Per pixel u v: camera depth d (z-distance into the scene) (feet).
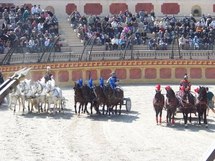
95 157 79.36
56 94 119.34
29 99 119.34
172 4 215.10
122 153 81.97
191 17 196.24
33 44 169.89
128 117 116.88
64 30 190.49
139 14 198.80
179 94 104.83
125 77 179.42
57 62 170.30
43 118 114.01
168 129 102.47
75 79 173.99
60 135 95.96
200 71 181.16
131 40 181.06
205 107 104.17
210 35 183.73
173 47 181.68
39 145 87.51
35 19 182.91
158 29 189.78
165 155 80.43
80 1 212.84
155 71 180.75
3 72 158.71
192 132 99.45
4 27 175.11
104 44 181.16
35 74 166.30
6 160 76.74
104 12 214.07
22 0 206.28
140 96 149.79
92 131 100.07
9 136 94.17
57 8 211.41
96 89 117.60
